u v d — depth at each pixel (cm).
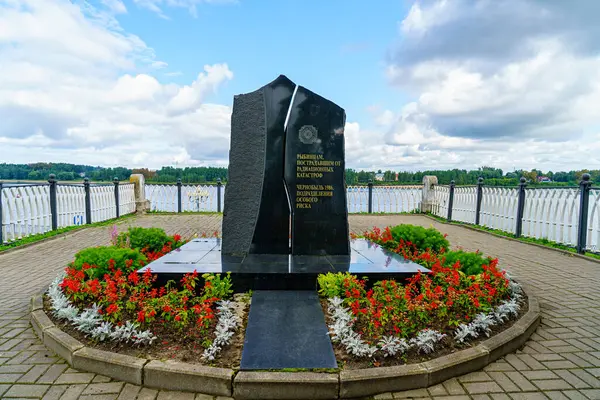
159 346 325
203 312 353
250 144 582
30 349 344
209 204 1655
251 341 334
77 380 295
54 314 383
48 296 434
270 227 579
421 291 432
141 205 1544
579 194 782
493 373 315
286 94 579
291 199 574
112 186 1336
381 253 590
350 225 1277
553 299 497
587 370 321
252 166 581
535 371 318
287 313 396
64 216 1044
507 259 734
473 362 315
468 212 1256
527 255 773
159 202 1652
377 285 439
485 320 359
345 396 280
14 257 720
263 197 577
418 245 639
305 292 462
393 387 286
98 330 329
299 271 476
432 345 322
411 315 351
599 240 737
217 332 339
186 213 1573
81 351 311
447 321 374
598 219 737
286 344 329
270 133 578
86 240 905
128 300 390
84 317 345
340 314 371
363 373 285
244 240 579
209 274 456
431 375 293
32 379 295
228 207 582
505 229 1055
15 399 270
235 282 467
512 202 1020
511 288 460
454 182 1351
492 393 286
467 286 425
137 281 408
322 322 375
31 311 399
